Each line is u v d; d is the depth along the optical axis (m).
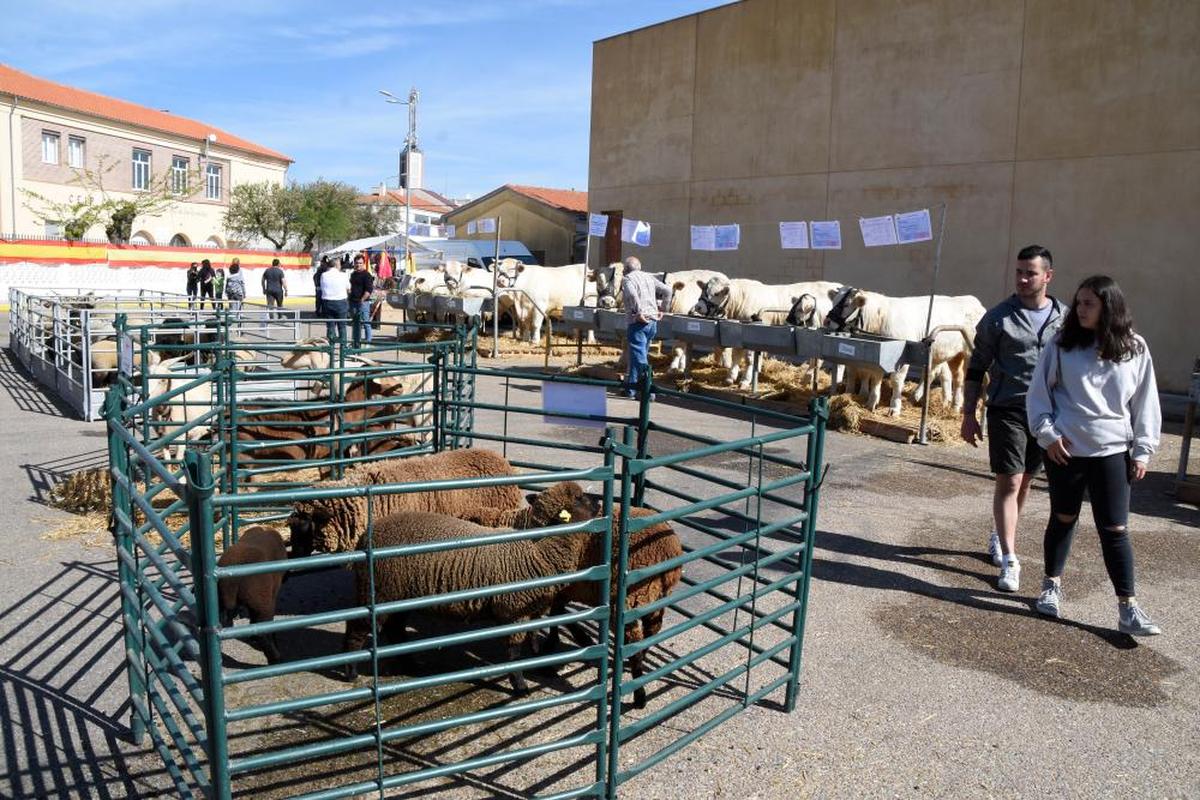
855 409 11.60
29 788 3.55
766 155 20.94
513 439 6.05
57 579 5.67
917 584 6.09
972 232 17.11
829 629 5.31
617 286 16.17
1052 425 5.30
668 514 3.55
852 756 3.95
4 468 8.36
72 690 4.31
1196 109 14.11
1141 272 14.88
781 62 20.42
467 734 4.02
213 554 2.69
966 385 6.03
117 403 3.80
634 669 4.30
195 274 26.25
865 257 18.94
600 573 3.41
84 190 41.81
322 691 4.38
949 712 4.37
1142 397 5.19
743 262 21.61
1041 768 3.90
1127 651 5.11
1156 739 4.17
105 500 7.04
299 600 5.53
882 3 18.27
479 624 5.06
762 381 14.56
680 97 23.06
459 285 19.23
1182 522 7.74
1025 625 5.45
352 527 4.87
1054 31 15.69
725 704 4.36
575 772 3.75
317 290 21.08
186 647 2.95
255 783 3.60
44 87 41.59
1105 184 15.24
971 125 17.02
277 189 48.47
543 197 37.78
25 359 15.75
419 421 8.58
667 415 12.27
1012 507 5.93
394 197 74.00
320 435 7.50
